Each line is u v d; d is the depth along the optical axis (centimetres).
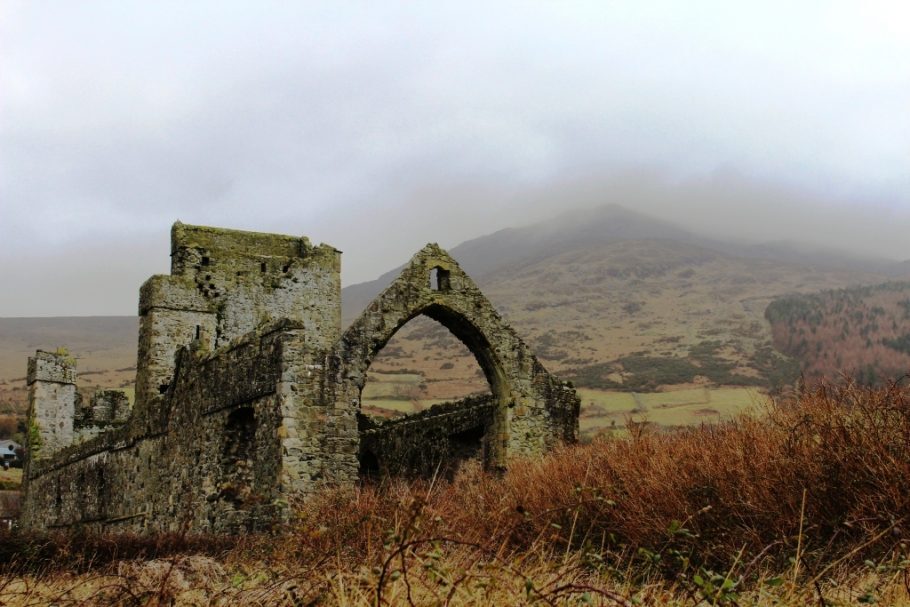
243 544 2047
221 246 3647
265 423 2567
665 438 1811
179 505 2933
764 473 1398
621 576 1330
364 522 1548
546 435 3005
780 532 1315
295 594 1141
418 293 2842
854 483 1316
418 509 1244
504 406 2962
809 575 1209
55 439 4881
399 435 3195
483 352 2995
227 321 3572
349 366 2630
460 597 1070
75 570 1731
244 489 2673
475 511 1683
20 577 1680
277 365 2544
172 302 3503
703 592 1083
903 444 1304
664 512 1459
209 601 1238
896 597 1057
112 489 3622
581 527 1565
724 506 1409
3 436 10325
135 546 2012
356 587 1082
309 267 3747
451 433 3138
